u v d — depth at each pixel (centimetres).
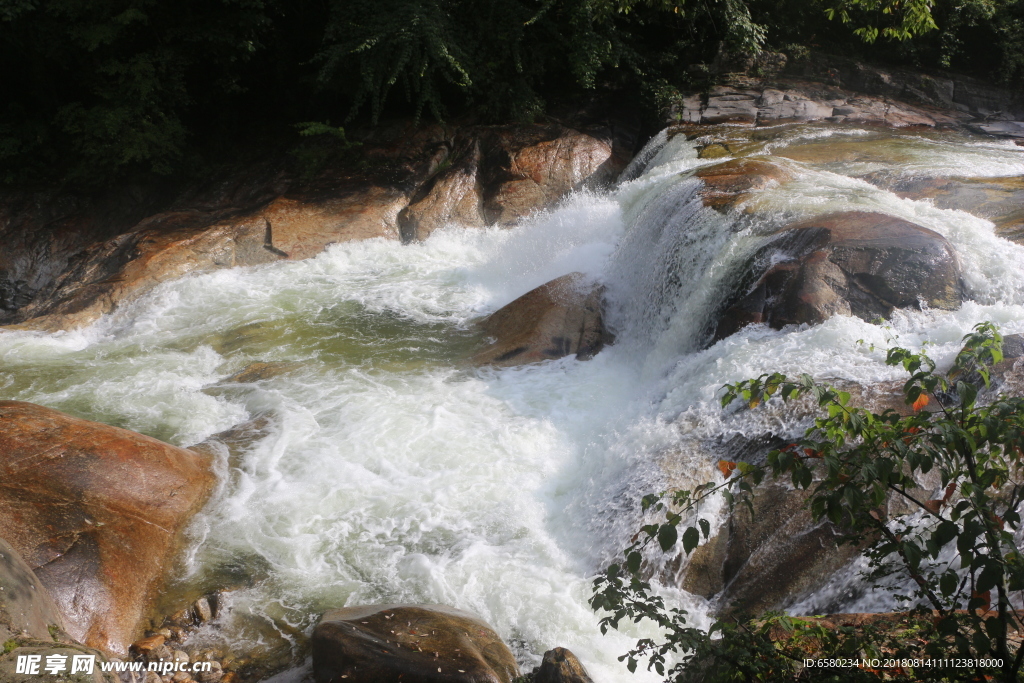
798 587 524
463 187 1503
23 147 1612
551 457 742
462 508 660
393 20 1545
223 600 549
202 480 669
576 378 903
